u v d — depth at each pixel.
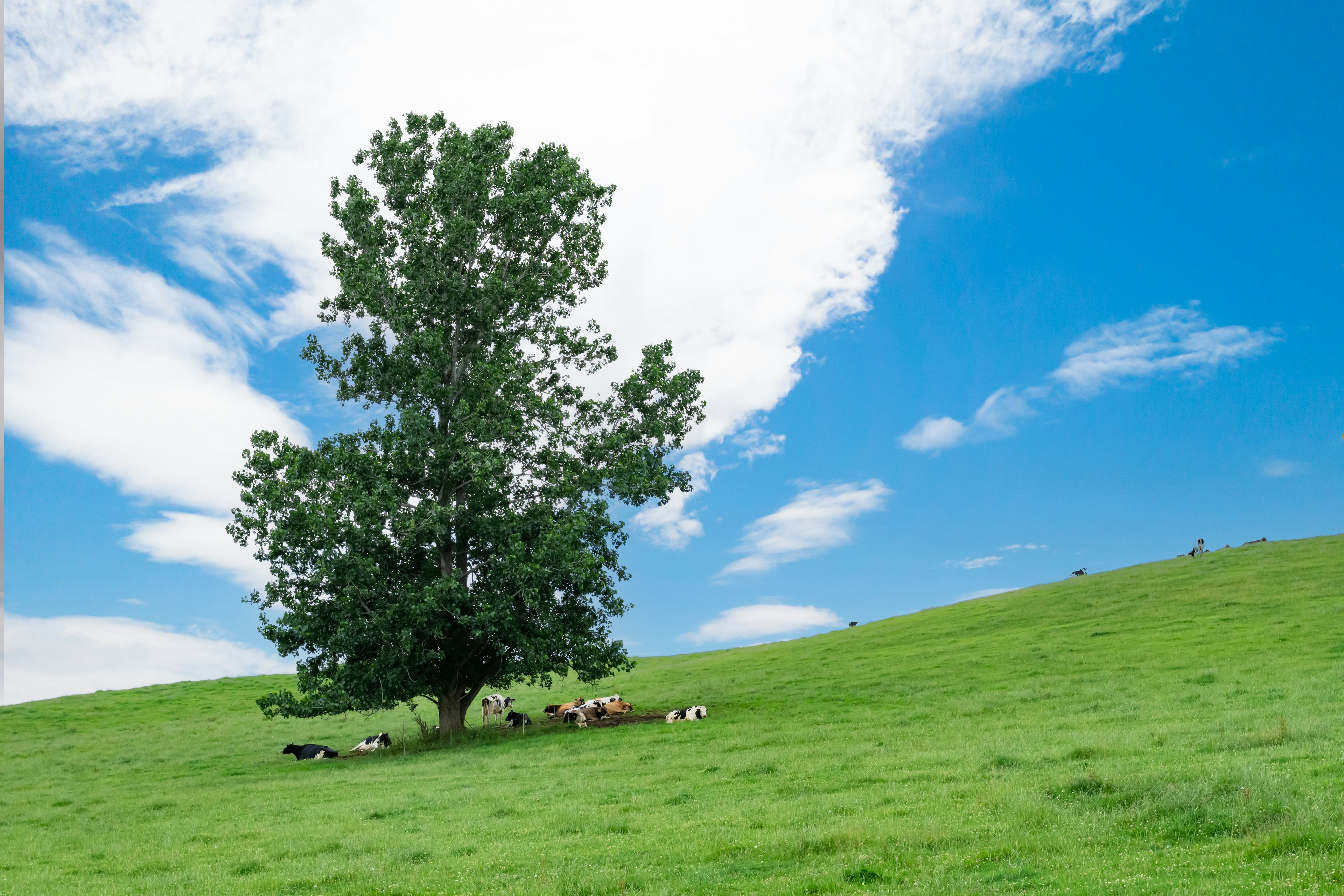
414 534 34.19
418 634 34.78
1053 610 59.12
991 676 38.66
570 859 13.09
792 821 14.43
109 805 26.20
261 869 14.51
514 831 15.97
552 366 41.47
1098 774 15.42
